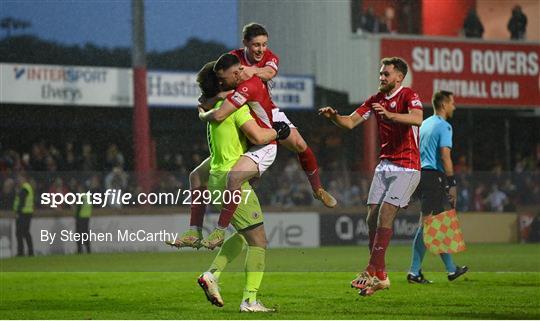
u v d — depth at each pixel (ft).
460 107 150.51
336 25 141.69
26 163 132.26
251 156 52.13
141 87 130.41
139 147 129.90
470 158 151.64
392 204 58.70
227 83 52.49
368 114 60.64
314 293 62.28
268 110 53.21
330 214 105.29
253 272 51.80
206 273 49.88
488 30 154.10
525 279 71.20
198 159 141.18
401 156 59.47
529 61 153.79
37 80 136.15
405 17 148.56
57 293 63.62
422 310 52.90
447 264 68.33
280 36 139.54
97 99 138.31
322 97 141.90
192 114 141.38
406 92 59.00
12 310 53.98
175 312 52.16
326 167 140.77
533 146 157.17
